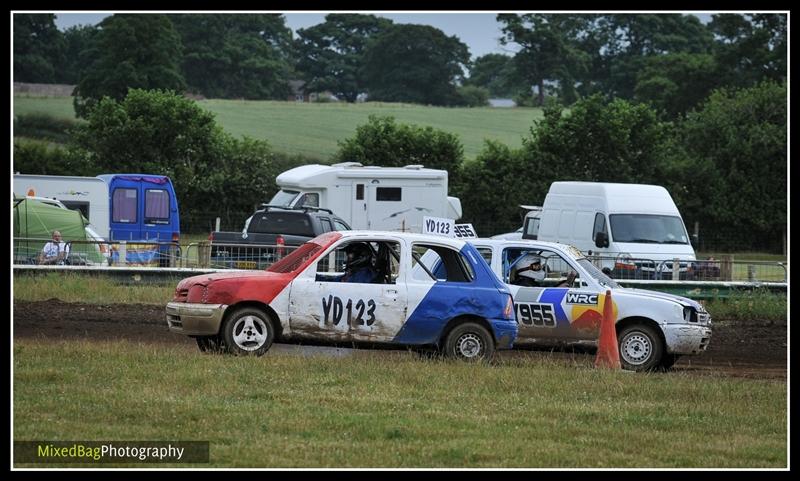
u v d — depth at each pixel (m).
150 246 78.25
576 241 90.94
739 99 177.12
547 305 48.31
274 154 186.62
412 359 45.16
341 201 108.06
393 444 31.00
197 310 44.12
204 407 34.44
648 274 80.69
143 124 159.50
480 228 155.25
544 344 48.53
